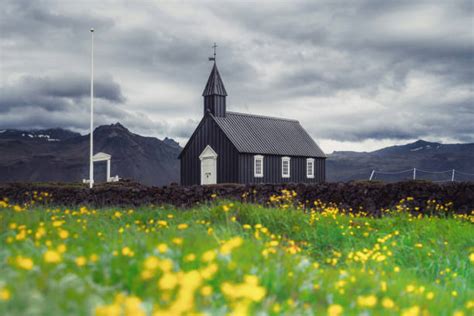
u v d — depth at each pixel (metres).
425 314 5.78
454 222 13.79
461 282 9.04
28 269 4.84
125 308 3.94
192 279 4.63
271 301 5.29
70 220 9.97
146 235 7.76
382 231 12.80
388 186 18.17
